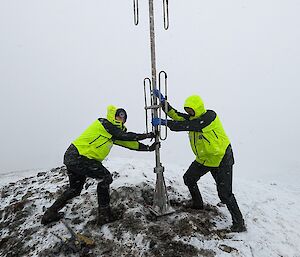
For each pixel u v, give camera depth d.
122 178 5.64
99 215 4.50
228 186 4.53
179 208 4.98
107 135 4.35
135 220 4.46
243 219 4.62
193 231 4.34
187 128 4.40
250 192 6.30
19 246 4.33
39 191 5.85
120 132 4.34
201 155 4.59
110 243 4.20
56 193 5.46
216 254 4.00
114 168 6.40
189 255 3.96
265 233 4.66
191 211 4.87
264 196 6.17
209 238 4.27
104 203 4.50
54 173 7.06
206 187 6.06
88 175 4.36
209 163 4.59
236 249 4.12
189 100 4.43
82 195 5.28
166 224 4.46
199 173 4.75
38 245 4.27
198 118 4.47
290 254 4.27
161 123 4.52
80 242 4.18
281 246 4.41
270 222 5.03
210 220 4.70
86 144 4.33
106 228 4.42
